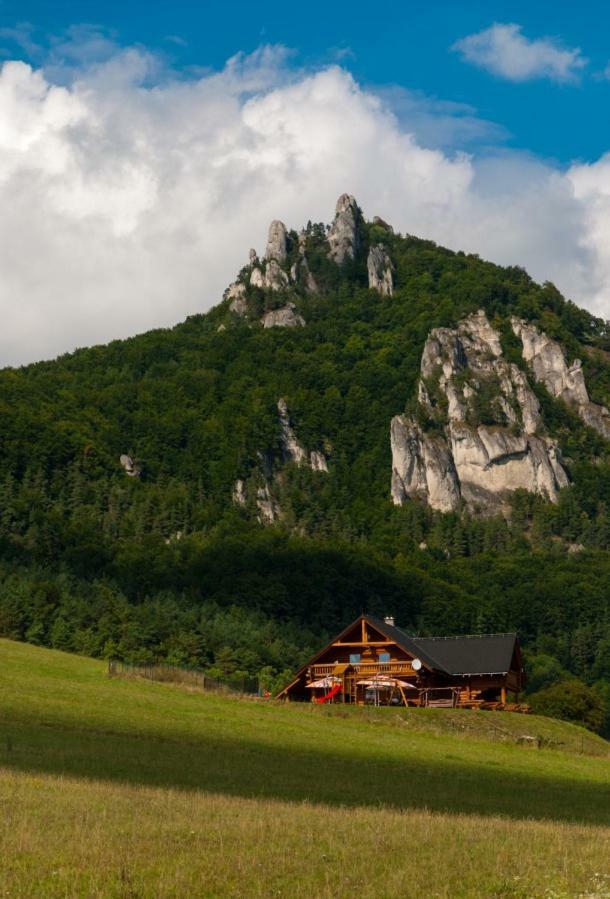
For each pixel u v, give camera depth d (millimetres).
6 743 54594
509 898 29391
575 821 46281
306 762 59531
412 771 60719
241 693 89875
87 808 37562
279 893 28500
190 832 34375
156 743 60750
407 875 30625
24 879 28859
